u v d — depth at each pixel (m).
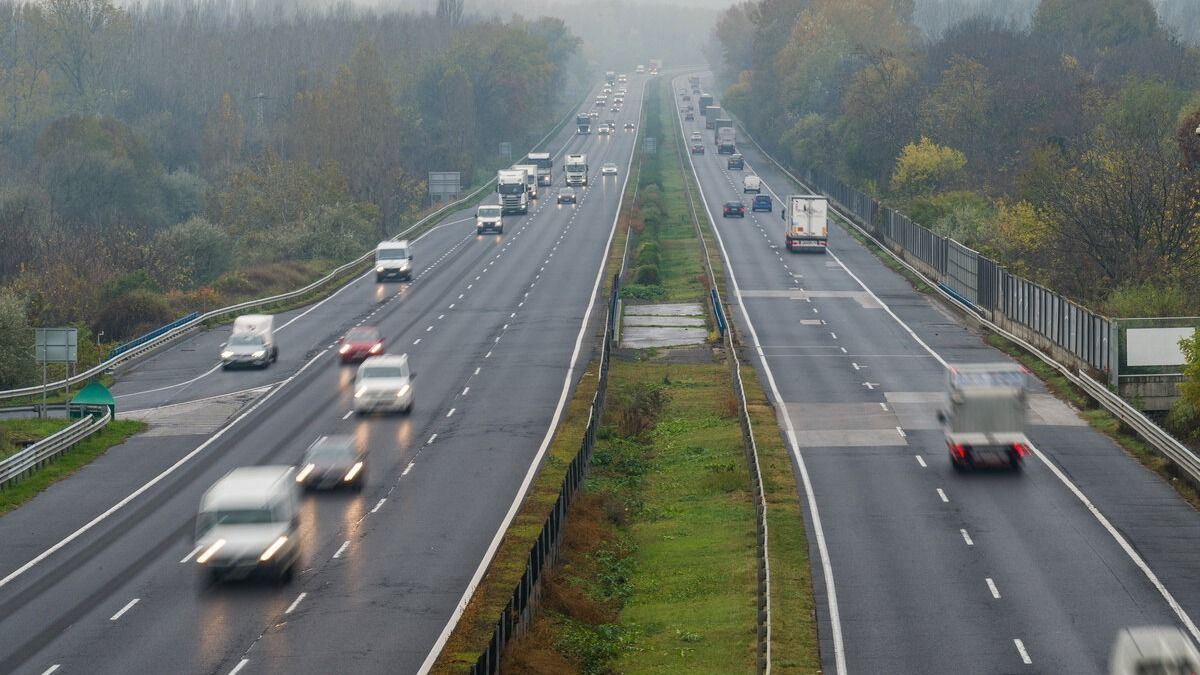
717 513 169.88
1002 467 180.12
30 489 177.00
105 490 176.62
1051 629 119.12
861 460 187.00
